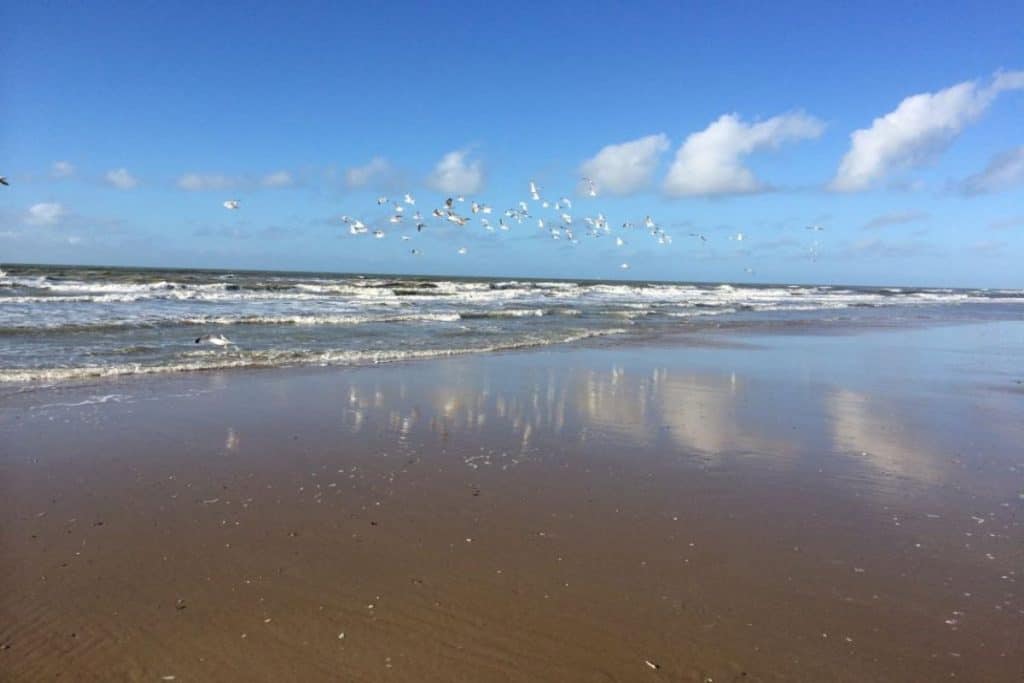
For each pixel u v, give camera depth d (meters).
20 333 16.84
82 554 5.12
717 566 5.25
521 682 3.75
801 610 4.59
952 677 3.90
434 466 7.58
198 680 3.68
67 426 8.66
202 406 10.05
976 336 26.94
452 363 15.28
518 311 31.81
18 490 6.39
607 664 3.93
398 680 3.74
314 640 4.09
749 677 3.84
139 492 6.47
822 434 9.50
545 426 9.61
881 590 4.91
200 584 4.73
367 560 5.19
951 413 11.18
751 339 23.20
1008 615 4.60
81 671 3.72
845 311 45.03
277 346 16.72
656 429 9.59
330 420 9.53
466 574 5.00
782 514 6.38
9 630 4.07
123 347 15.25
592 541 5.66
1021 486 7.37
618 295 55.62
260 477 7.03
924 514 6.45
